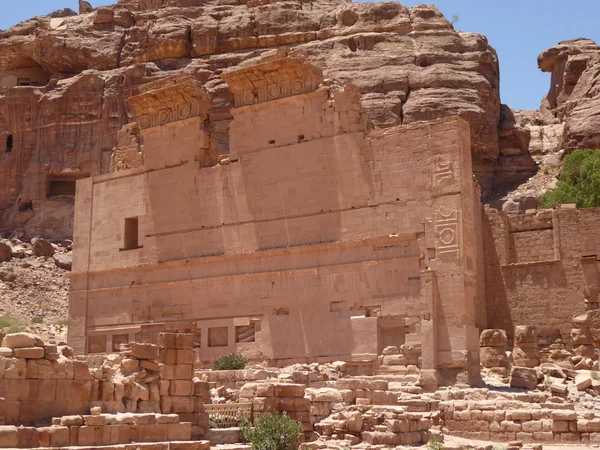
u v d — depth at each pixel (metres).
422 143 35.62
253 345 38.62
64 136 72.25
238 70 40.03
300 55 38.78
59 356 18.58
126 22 79.19
